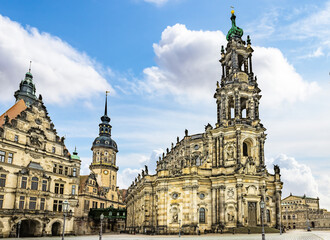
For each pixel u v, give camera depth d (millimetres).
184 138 97188
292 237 50406
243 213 69125
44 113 82312
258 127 77125
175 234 72375
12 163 71000
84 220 107250
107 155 150125
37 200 74875
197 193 73438
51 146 82562
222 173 73625
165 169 77875
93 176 118375
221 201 71562
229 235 61562
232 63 82312
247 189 71000
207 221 72750
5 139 69688
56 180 81562
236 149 74312
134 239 55000
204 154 87812
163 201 76000
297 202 157250
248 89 79875
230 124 78312
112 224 125812
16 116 75812
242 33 86812
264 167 75625
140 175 100625
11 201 69625
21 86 89500
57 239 63000
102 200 125750
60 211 81438
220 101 82375
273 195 78500
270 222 75750
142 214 88625
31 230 75250
